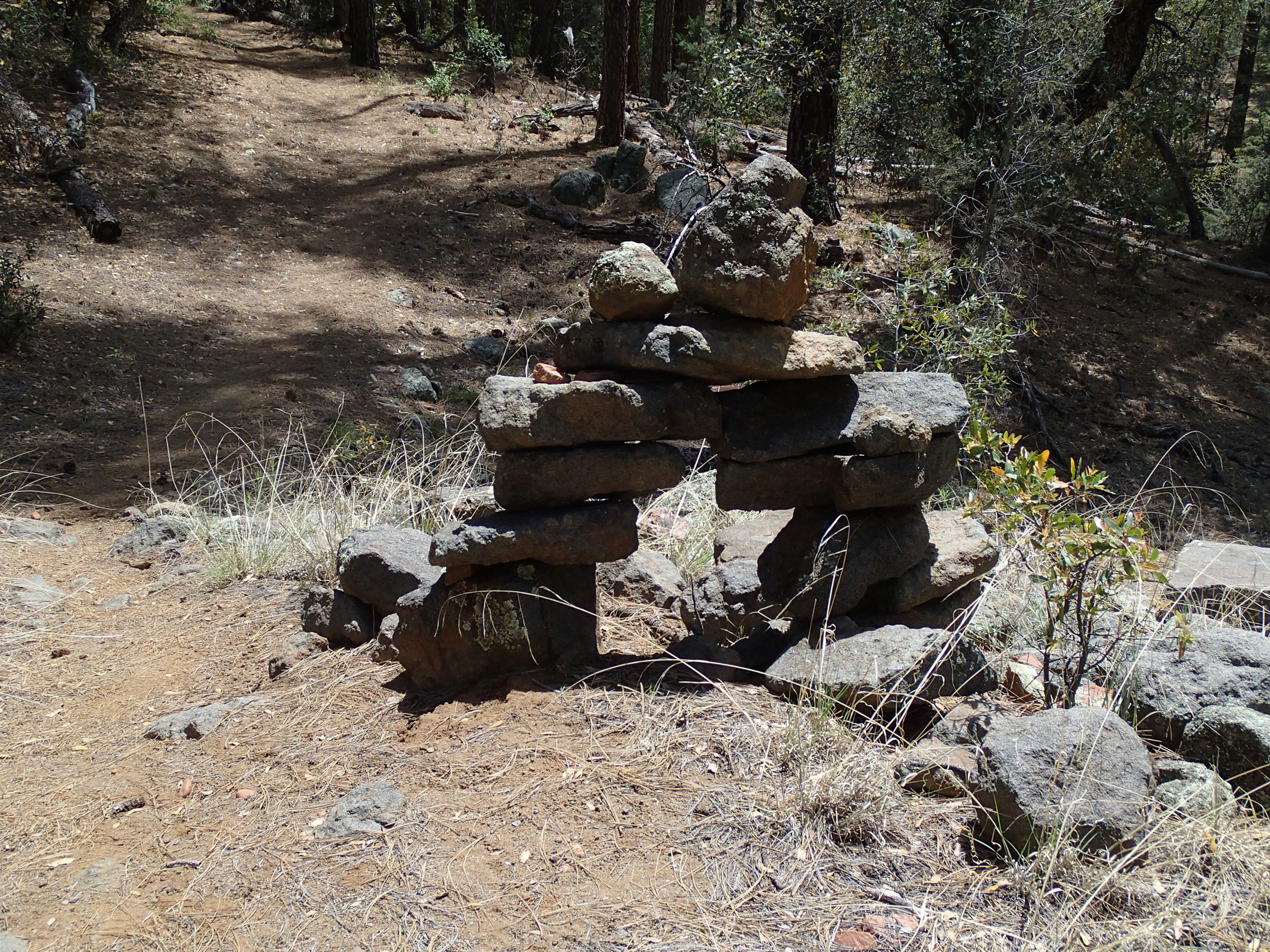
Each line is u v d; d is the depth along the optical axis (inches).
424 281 514.0
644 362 134.0
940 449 141.1
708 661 144.2
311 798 124.1
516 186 628.7
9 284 370.3
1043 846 102.7
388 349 434.0
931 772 117.5
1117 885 99.3
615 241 583.8
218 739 142.3
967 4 418.0
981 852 107.6
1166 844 102.5
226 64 756.6
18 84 579.5
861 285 462.6
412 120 713.6
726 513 228.4
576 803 116.3
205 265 475.5
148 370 369.7
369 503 230.2
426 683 146.6
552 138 719.7
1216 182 845.8
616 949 95.4
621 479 138.3
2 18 542.6
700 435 139.6
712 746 124.7
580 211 609.3
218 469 291.6
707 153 625.0
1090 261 677.9
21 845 121.3
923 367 276.1
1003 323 286.4
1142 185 515.2
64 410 325.4
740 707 130.2
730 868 105.5
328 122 689.6
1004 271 406.6
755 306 130.7
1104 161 470.6
